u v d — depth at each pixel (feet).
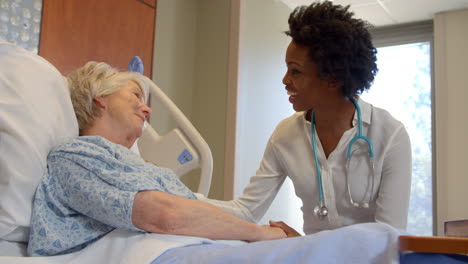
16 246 3.65
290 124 5.48
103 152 3.77
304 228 5.51
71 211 3.66
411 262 2.37
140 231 3.46
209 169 6.86
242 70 12.56
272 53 14.02
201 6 13.23
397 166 4.84
